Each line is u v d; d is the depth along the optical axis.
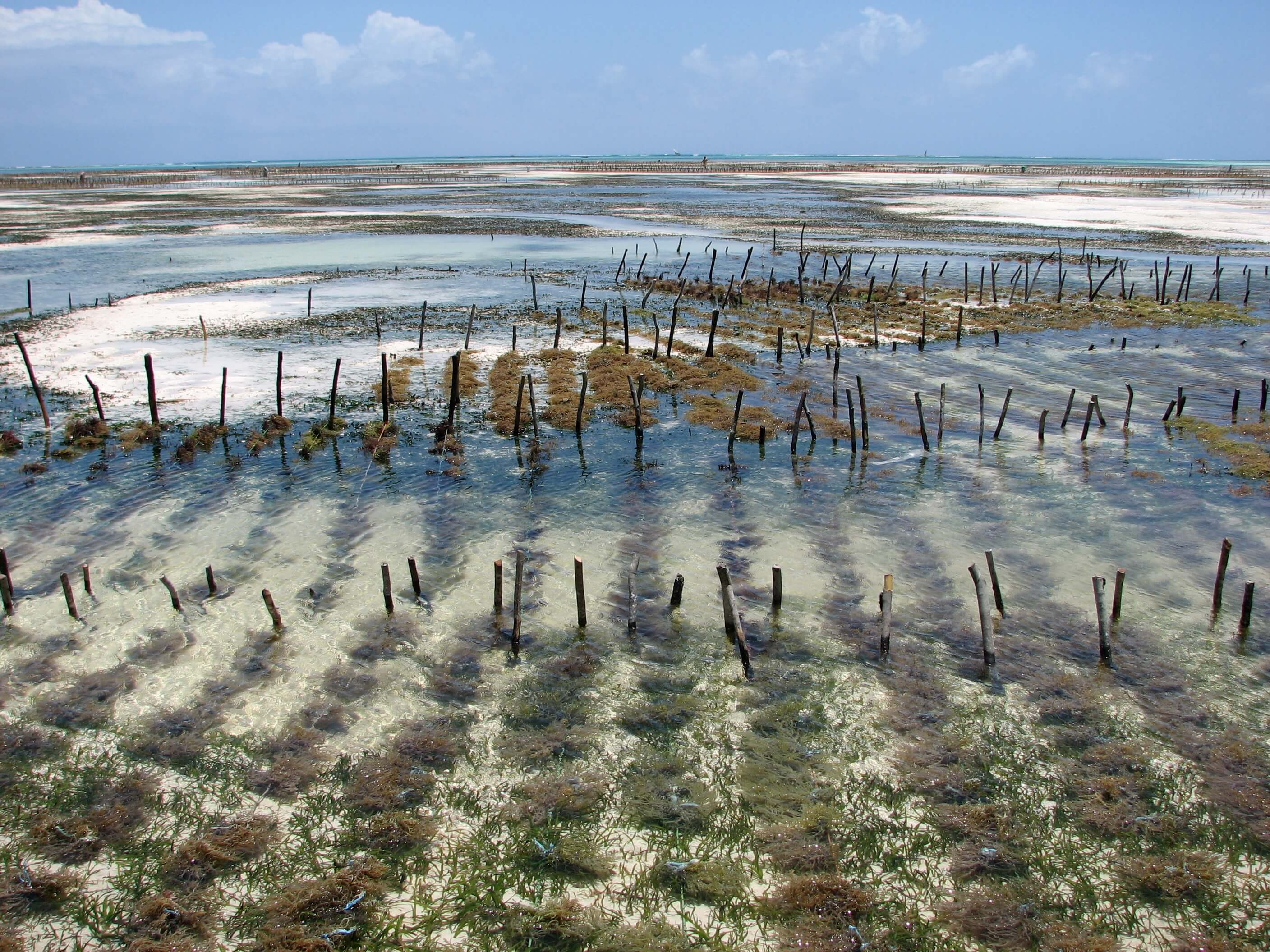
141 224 81.88
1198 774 12.16
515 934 9.70
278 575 18.06
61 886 10.30
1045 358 35.75
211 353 35.06
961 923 9.80
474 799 11.75
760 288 49.19
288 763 12.30
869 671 14.77
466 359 34.28
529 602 16.97
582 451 25.62
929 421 28.33
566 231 76.75
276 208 99.62
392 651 15.25
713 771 12.29
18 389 30.38
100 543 19.47
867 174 191.00
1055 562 18.80
